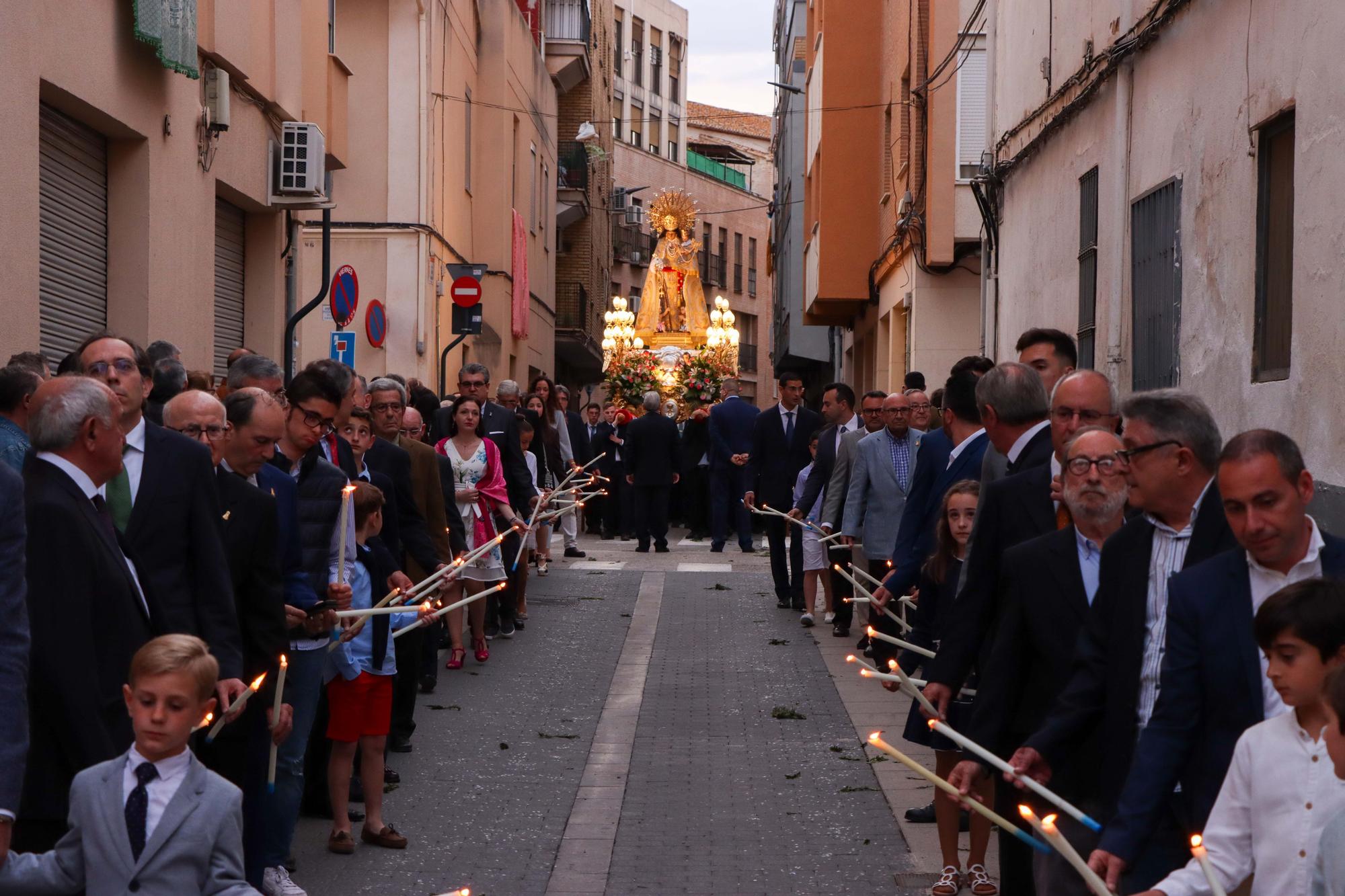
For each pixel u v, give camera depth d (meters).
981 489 6.65
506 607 13.52
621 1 67.06
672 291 45.69
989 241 16.69
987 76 17.19
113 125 11.22
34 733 4.80
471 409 12.15
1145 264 10.74
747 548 21.11
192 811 4.21
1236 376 8.89
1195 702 4.10
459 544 11.16
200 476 5.56
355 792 8.07
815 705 10.67
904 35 22.58
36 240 9.73
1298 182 7.89
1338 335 7.34
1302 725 3.56
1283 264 8.32
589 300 45.69
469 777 8.59
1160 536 4.56
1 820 3.98
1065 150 13.03
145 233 11.72
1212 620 4.07
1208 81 9.38
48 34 9.82
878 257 26.31
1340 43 7.37
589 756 9.14
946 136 19.88
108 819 4.18
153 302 11.86
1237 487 3.90
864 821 7.70
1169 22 10.14
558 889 6.60
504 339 29.34
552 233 38.91
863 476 11.84
